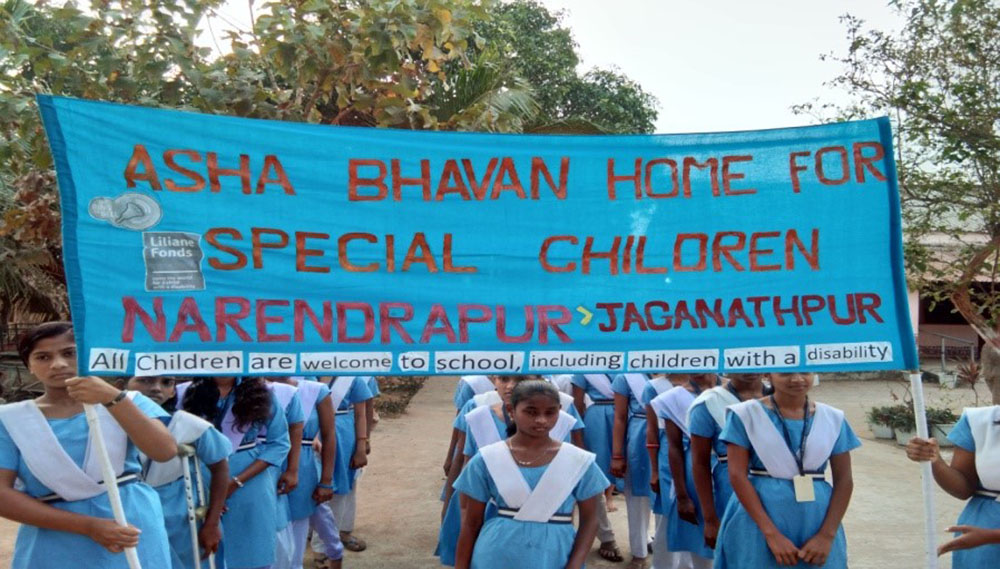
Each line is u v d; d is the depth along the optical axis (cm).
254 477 496
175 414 431
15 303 1376
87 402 313
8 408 331
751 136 378
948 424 1224
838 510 398
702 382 559
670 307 375
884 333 375
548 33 2352
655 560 604
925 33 952
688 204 378
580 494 367
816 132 379
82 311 334
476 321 367
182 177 349
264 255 355
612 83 2442
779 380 402
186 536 436
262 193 357
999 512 383
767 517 394
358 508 862
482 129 761
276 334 354
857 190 378
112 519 330
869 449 1195
